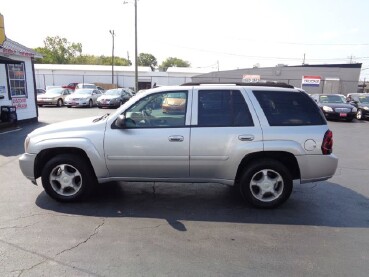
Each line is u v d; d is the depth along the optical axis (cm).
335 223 429
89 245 358
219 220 432
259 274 309
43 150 472
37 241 364
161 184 581
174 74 5194
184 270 313
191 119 458
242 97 463
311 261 334
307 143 453
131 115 466
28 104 1445
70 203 482
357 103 1953
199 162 457
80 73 5094
